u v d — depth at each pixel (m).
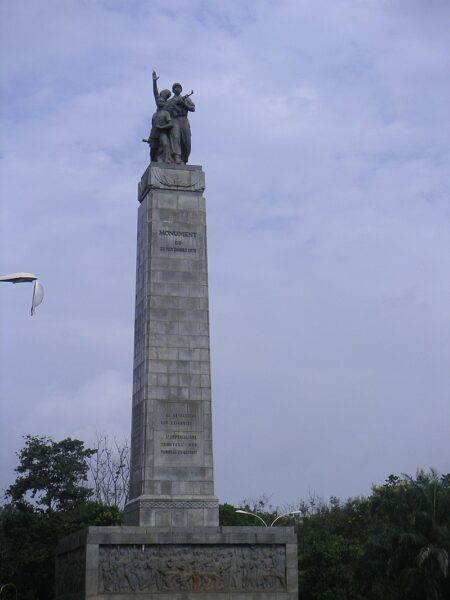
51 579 79.25
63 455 87.38
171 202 47.88
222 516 91.00
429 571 62.56
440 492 65.38
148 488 44.19
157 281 46.72
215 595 41.97
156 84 51.31
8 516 81.06
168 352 46.00
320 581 70.19
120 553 41.44
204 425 45.50
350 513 91.56
